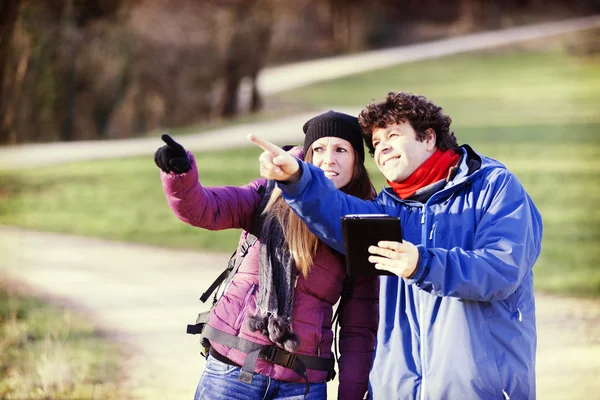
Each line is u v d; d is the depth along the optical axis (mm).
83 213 20391
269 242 4289
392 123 4340
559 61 59125
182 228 18000
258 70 43750
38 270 13719
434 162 4316
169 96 42031
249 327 4219
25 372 7969
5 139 16797
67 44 36094
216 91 44000
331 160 4543
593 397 7371
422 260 3791
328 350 4414
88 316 10539
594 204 18922
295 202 4078
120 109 40062
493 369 4004
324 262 4352
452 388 4016
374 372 4258
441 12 77188
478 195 4199
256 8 43781
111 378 8016
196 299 11703
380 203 4465
